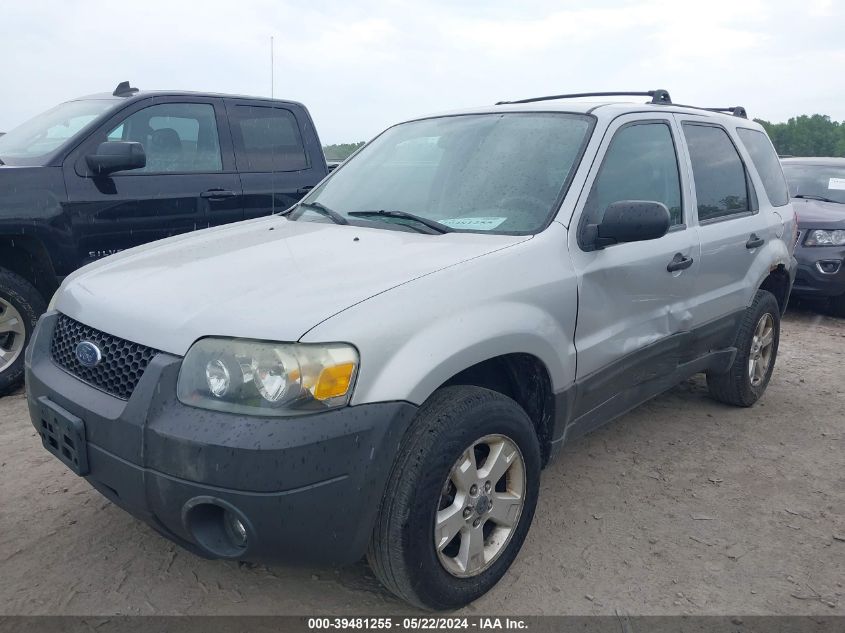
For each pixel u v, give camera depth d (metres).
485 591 2.60
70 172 4.80
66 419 2.35
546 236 2.84
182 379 2.16
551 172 3.10
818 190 8.30
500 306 2.52
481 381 2.75
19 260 4.85
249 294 2.33
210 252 2.88
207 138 5.61
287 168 6.11
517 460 2.64
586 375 2.98
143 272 2.71
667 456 3.91
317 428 2.05
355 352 2.13
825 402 4.85
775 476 3.70
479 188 3.16
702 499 3.43
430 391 2.26
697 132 4.04
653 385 3.57
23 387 4.78
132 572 2.75
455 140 3.51
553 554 2.93
